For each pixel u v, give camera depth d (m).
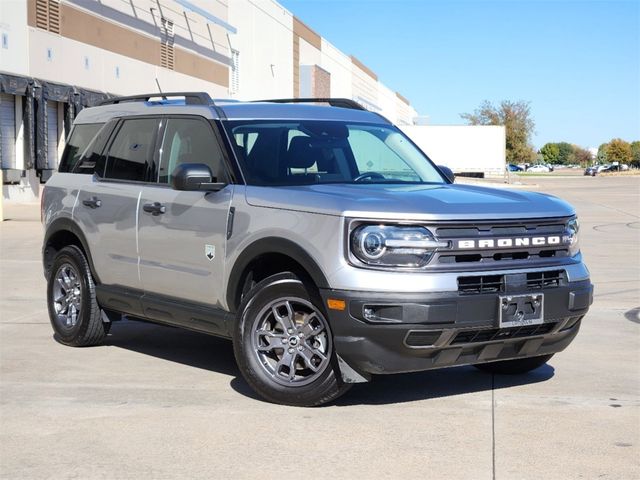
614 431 5.07
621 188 53.25
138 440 4.88
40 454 4.64
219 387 6.09
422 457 4.59
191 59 37.41
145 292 6.71
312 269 5.34
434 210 5.29
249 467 4.44
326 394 5.42
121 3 30.23
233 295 5.89
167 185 6.56
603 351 7.36
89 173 7.43
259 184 5.96
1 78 22.86
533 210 5.68
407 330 5.12
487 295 5.30
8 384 6.14
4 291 10.42
